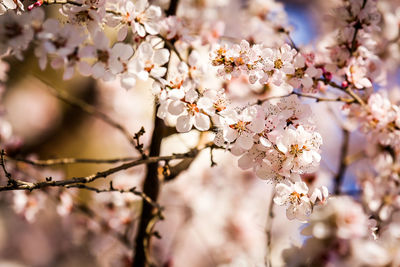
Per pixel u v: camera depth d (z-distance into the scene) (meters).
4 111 0.83
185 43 0.72
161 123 0.75
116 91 1.00
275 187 0.65
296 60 0.68
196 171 1.02
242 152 0.66
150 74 0.67
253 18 0.81
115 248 0.85
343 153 0.81
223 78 0.67
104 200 0.84
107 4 0.67
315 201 0.66
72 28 0.65
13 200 0.82
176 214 1.07
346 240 0.64
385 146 0.76
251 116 0.65
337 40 0.72
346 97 0.73
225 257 1.00
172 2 0.74
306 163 0.65
